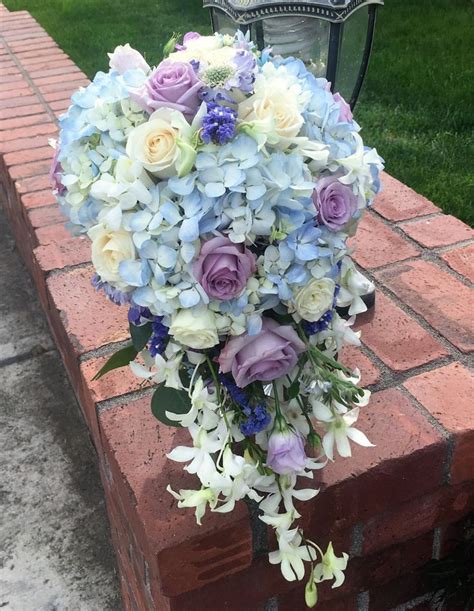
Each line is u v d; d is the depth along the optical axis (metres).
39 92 2.84
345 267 0.94
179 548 0.97
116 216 0.79
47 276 1.58
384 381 1.24
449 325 1.37
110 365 1.03
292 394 0.91
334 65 1.24
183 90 0.81
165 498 1.02
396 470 1.09
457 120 2.88
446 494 1.18
